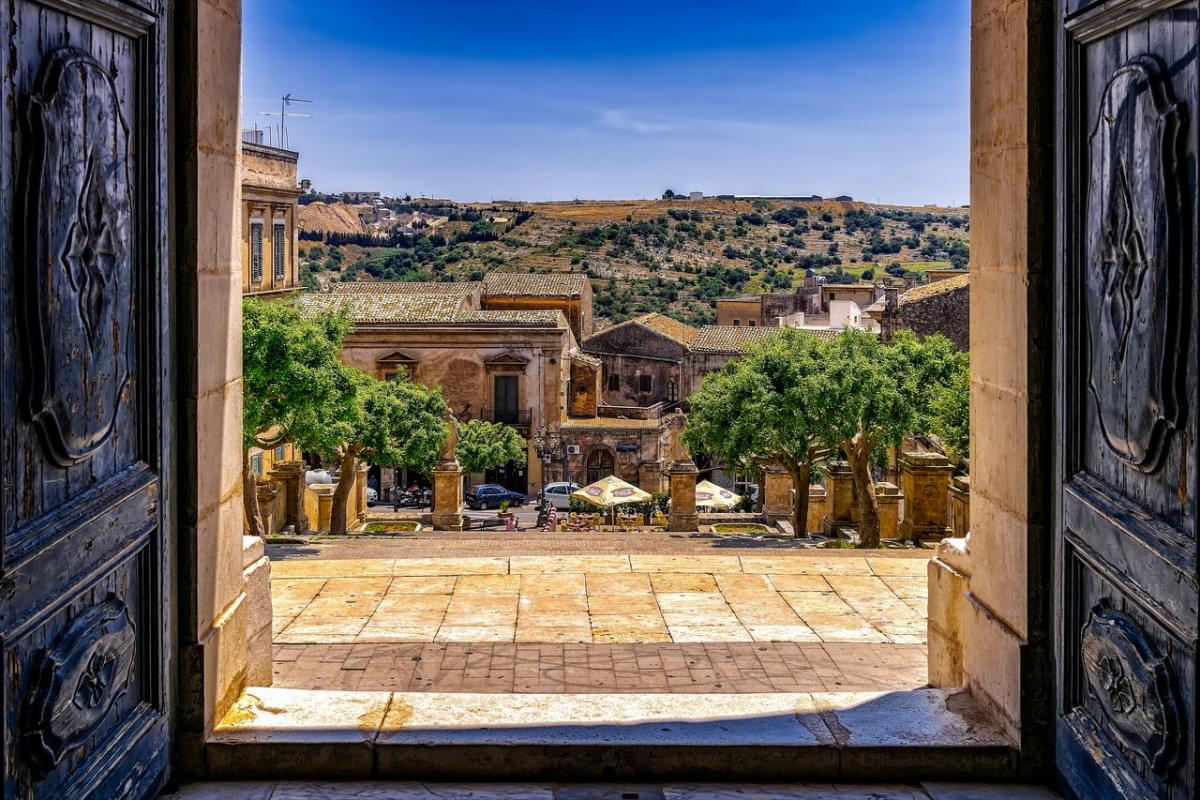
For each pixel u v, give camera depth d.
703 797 4.79
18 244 3.26
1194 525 3.44
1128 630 4.00
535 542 17.02
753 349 25.42
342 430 21.45
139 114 4.17
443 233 136.88
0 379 3.17
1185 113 3.47
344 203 147.00
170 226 4.53
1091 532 4.30
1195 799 3.49
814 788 4.87
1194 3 3.41
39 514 3.44
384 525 28.64
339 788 4.81
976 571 5.55
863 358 22.89
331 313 23.25
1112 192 4.06
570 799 4.76
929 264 140.50
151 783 4.47
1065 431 4.57
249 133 37.78
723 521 28.83
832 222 160.00
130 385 4.16
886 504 23.89
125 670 4.14
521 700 5.42
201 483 4.78
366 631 7.78
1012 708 4.96
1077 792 4.55
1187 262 3.47
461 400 49.03
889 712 5.32
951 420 23.42
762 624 8.03
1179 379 3.53
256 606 5.85
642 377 59.50
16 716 3.30
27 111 3.27
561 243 128.12
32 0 3.34
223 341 5.03
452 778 4.93
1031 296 4.74
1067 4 4.40
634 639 7.64
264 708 5.25
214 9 4.78
